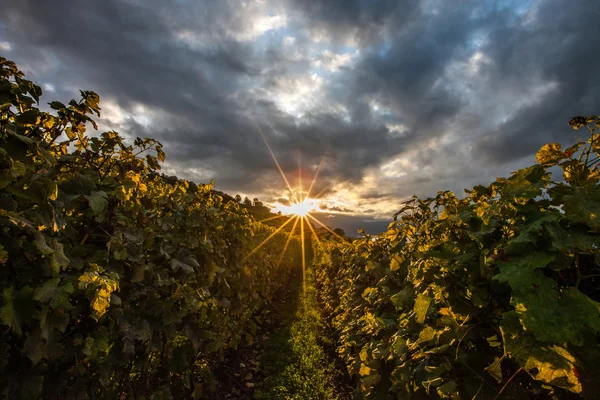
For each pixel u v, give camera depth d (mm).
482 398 1461
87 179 2154
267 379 5043
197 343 3369
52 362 1907
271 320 8688
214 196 5754
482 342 1663
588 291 1275
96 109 2127
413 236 3131
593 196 1263
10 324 1409
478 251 1625
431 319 2168
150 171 3000
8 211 1499
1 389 1559
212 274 4176
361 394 3387
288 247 18297
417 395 2072
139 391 2951
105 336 2076
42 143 1715
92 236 2303
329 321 8492
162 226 3365
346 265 7957
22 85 1702
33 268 1647
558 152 1468
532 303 1150
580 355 1070
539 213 1360
